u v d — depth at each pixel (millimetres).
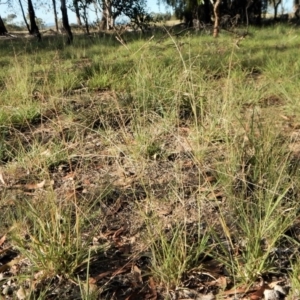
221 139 3650
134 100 4770
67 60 8977
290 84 5430
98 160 3656
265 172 2973
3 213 2838
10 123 4430
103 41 12984
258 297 2141
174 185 3117
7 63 8844
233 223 2625
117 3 18562
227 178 2955
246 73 6230
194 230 2619
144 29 17938
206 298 2166
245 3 23766
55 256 2291
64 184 3283
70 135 4129
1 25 23094
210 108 4098
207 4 24359
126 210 2895
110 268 2381
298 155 3447
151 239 2371
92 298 2125
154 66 6102
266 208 2488
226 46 8633
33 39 16734
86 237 2617
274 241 2293
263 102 4793
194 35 12586
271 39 12656
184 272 2297
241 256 2383
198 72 5422
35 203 2848
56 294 2203
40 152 3629
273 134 3396
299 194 2760
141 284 2266
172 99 4410
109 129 3994
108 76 6473
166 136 3926
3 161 3734
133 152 3543
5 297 2205
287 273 2289
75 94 5676
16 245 2479
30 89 5457
